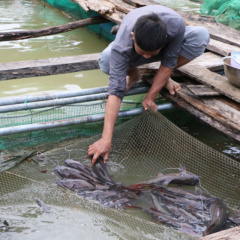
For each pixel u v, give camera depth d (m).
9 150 4.39
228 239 2.51
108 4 7.42
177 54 3.97
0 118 4.53
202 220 3.38
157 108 4.37
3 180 3.78
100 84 6.18
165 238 3.17
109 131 3.76
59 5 9.70
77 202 3.54
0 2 10.38
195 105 4.43
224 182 3.89
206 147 4.11
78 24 7.05
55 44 7.71
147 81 4.87
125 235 3.20
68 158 4.14
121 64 3.66
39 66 4.78
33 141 4.55
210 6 7.96
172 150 4.27
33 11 9.73
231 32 6.38
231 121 4.09
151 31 3.19
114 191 3.68
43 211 3.43
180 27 3.80
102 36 8.13
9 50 7.28
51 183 3.77
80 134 4.75
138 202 3.58
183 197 3.64
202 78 4.68
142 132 4.43
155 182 3.86
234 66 4.54
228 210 3.55
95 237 3.18
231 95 4.34
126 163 4.16
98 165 3.83
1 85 5.98
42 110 4.74
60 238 3.17
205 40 4.19
